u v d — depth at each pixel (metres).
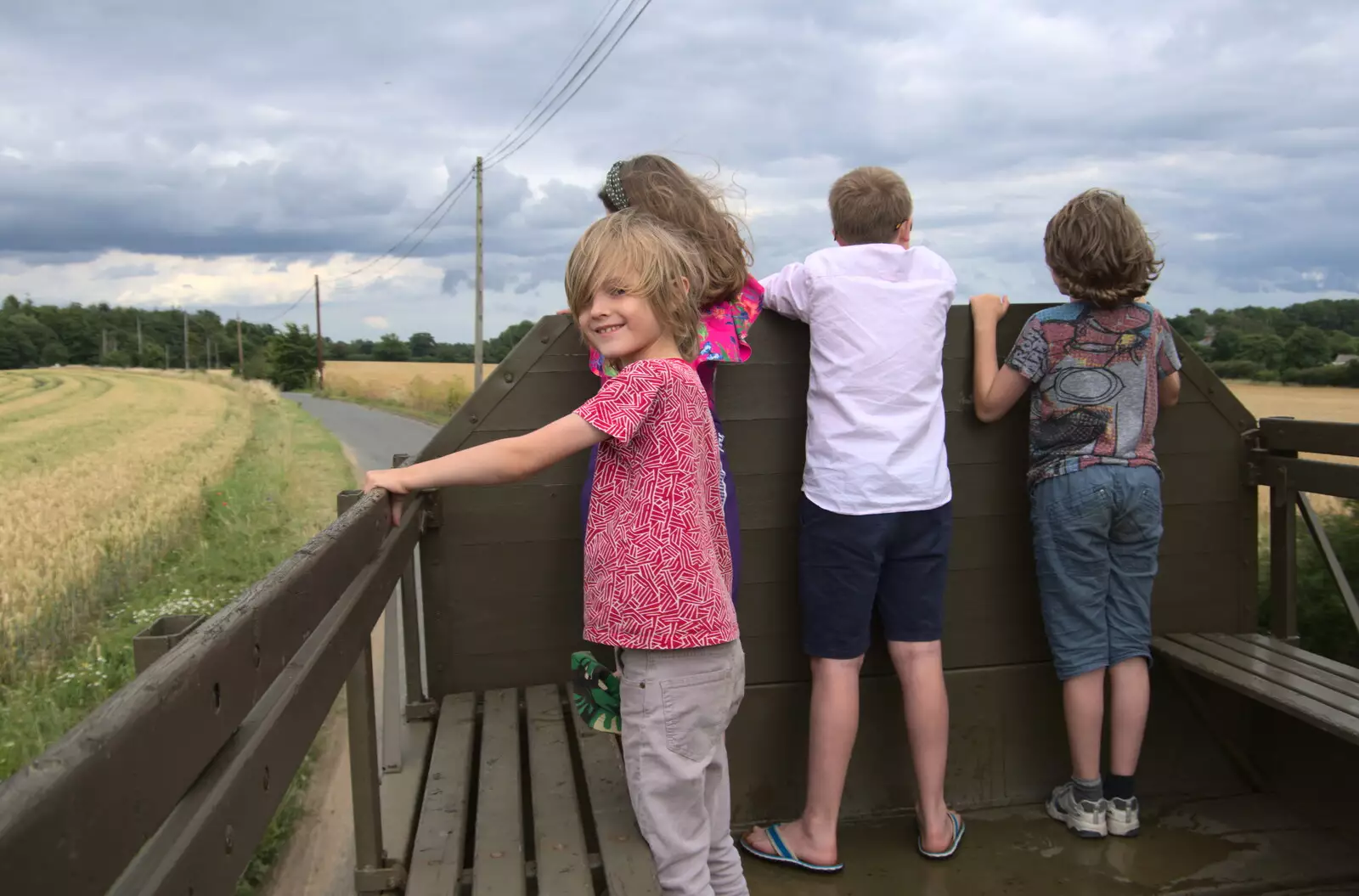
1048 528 2.62
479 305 31.56
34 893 0.62
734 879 1.89
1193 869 2.53
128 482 15.02
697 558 1.69
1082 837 2.70
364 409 44.47
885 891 2.46
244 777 1.01
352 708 1.84
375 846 1.87
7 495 13.61
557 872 1.80
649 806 1.70
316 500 13.77
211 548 10.36
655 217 1.85
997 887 2.46
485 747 2.33
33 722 5.25
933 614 2.52
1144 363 2.55
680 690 1.68
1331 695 2.35
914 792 2.88
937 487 2.47
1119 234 2.47
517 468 1.65
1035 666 2.94
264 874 3.57
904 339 2.42
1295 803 2.89
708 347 2.16
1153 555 2.62
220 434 26.58
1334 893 2.45
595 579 1.73
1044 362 2.58
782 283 2.58
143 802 0.79
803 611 2.55
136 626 7.24
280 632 1.20
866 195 2.49
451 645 2.69
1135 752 2.67
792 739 2.81
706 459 1.80
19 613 7.05
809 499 2.49
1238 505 3.01
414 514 2.39
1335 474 2.70
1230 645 2.83
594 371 2.27
